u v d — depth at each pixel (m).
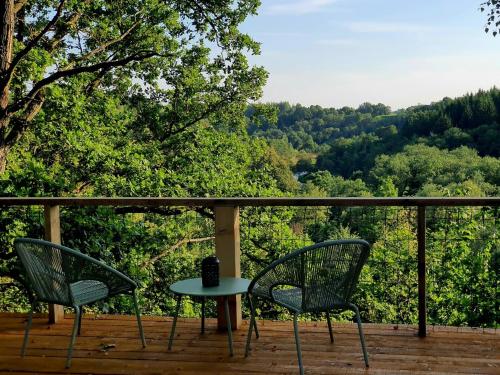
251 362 3.36
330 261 3.07
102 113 12.15
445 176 24.19
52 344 3.71
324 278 3.09
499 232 4.54
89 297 3.41
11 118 9.87
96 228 5.32
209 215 7.69
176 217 7.26
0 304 5.16
